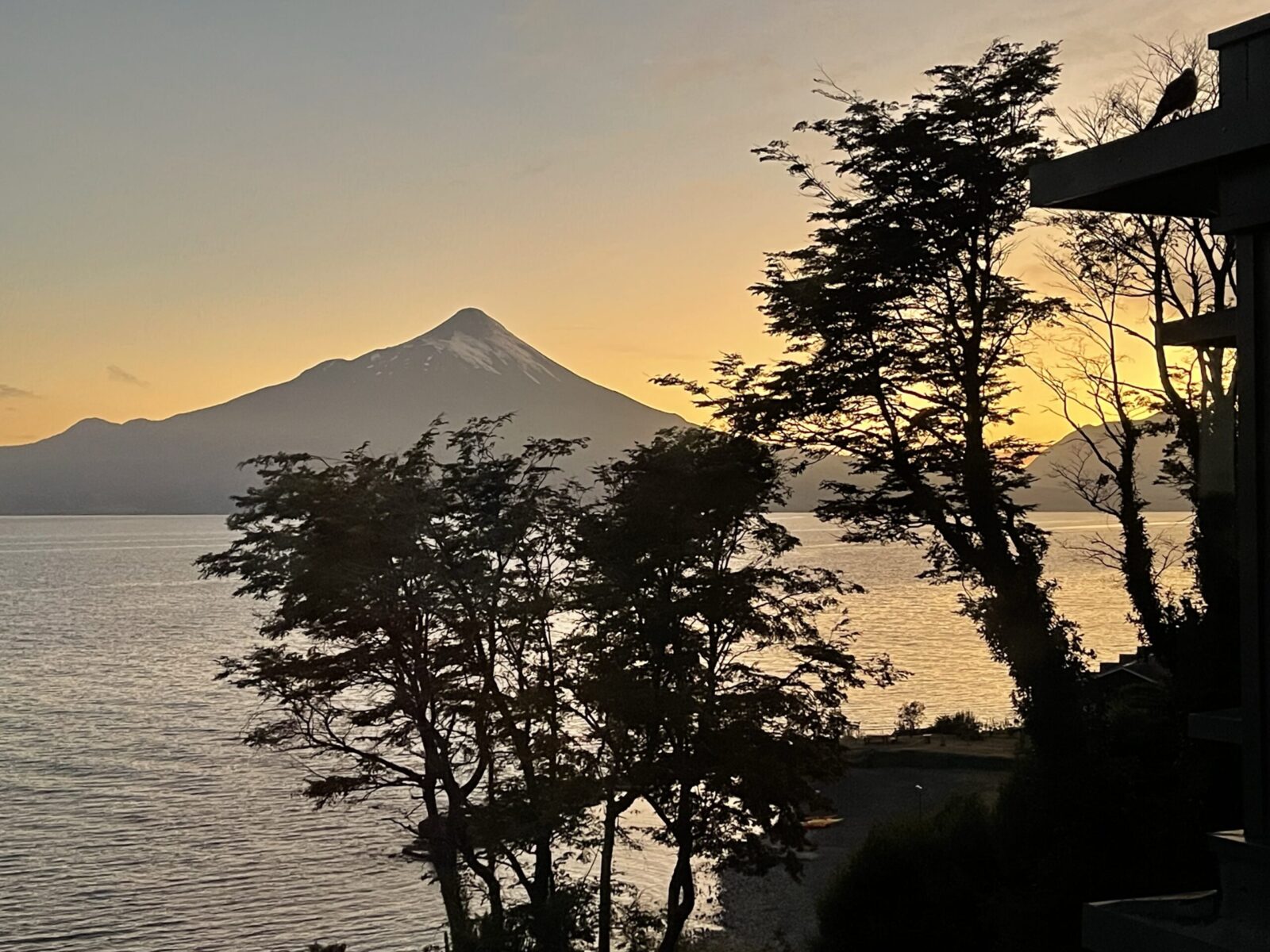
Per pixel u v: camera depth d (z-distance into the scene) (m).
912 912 26.95
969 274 29.89
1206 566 20.75
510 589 30.47
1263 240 6.12
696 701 26.36
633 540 27.94
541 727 29.84
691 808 27.27
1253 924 5.70
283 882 59.88
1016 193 29.62
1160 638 24.44
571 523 30.11
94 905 56.75
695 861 53.81
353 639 31.14
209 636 174.00
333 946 40.88
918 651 128.75
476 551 30.67
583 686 26.62
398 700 30.17
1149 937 5.85
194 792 79.44
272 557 31.59
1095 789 22.34
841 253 30.11
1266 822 5.84
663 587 27.75
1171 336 6.89
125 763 88.94
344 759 52.97
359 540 29.23
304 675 30.78
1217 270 27.19
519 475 32.38
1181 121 6.42
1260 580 5.96
